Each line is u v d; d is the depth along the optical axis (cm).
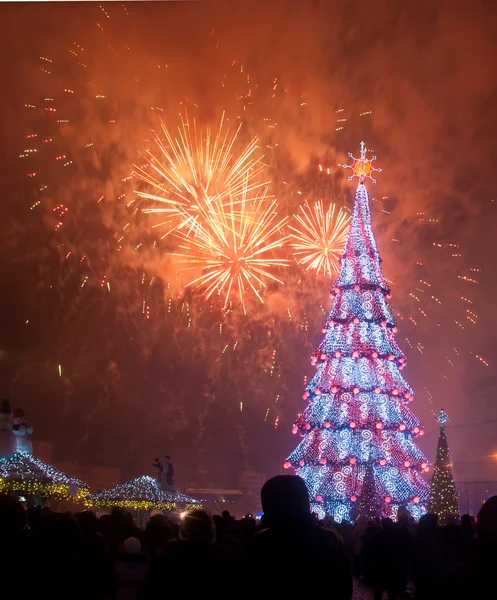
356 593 1966
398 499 3136
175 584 564
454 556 927
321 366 3475
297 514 539
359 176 3803
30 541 616
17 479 2128
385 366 3400
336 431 3303
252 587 518
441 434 3152
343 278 3544
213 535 607
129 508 2880
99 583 698
